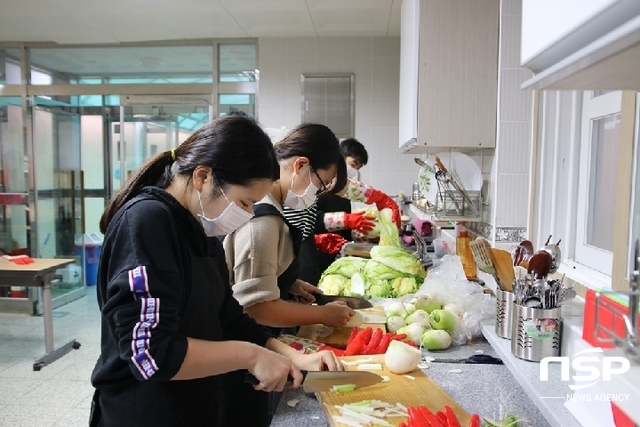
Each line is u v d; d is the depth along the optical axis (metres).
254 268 1.39
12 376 3.04
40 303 4.47
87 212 5.27
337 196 2.83
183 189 1.01
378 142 4.49
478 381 1.24
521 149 2.00
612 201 1.39
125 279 0.86
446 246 2.82
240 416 1.48
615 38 0.42
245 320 1.27
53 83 4.78
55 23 4.04
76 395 2.78
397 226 2.56
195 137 1.00
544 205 1.82
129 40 4.53
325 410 1.02
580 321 1.09
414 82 2.19
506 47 1.99
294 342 1.44
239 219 1.03
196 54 4.66
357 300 1.83
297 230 1.62
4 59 4.73
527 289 1.14
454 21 2.13
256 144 0.98
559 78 0.57
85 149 5.14
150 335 0.86
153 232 0.91
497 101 2.09
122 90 4.72
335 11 3.75
